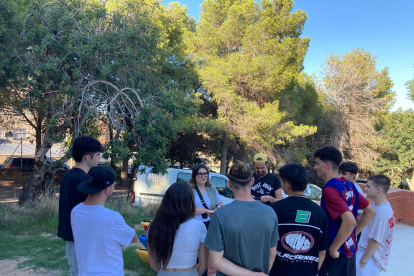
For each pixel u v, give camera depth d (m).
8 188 19.64
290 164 2.93
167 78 14.83
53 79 9.93
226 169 22.55
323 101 26.59
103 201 2.76
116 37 10.07
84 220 2.65
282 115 19.28
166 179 10.02
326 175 3.29
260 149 20.14
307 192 15.07
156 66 11.78
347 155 26.75
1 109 16.72
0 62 9.04
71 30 9.51
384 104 28.48
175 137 10.32
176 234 2.77
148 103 10.04
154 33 11.20
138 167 10.19
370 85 27.95
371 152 26.50
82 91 9.77
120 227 2.67
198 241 2.82
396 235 7.91
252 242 2.54
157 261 2.79
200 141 22.50
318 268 2.88
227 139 20.66
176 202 2.79
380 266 3.87
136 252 5.69
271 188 4.79
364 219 3.40
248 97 19.88
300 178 2.82
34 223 7.85
